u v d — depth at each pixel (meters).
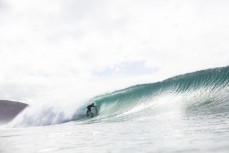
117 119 18.09
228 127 6.81
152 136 6.49
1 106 57.06
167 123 10.19
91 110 24.64
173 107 17.80
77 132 10.88
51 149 5.99
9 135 13.30
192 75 19.70
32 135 11.73
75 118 25.38
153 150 4.54
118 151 4.80
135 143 5.58
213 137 5.27
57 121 26.17
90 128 12.62
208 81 18.58
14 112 56.50
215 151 3.90
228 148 4.01
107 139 6.94
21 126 28.55
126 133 8.09
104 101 25.08
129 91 23.58
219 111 12.89
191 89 19.16
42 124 26.98
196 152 3.98
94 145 5.96
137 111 20.16
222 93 17.14
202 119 10.25
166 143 5.13
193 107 15.98
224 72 18.02
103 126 13.02
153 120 12.93
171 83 20.80
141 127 9.73
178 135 6.16
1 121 53.50
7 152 6.20
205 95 17.84
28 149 6.36
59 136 9.60
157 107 19.23
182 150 4.25
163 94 20.80
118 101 23.83
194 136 5.70
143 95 22.00
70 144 6.61
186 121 10.12
